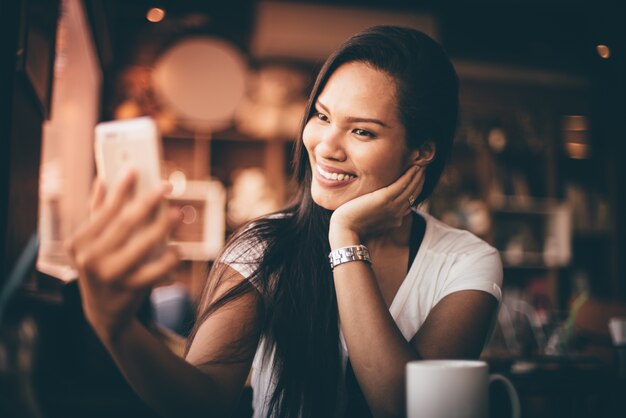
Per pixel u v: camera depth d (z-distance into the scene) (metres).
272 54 5.28
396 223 1.17
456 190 5.55
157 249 0.65
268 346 1.21
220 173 5.47
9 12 1.31
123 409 1.19
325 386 1.16
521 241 5.71
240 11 5.19
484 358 2.24
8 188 1.28
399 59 1.16
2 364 0.63
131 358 0.80
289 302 1.18
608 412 1.91
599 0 4.50
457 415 0.72
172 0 4.98
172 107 4.64
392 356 0.98
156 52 5.05
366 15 5.14
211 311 1.16
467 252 1.28
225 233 5.30
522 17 5.27
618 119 5.64
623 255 5.74
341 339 1.19
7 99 1.30
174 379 0.88
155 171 0.66
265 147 5.48
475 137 5.65
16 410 0.63
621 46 4.59
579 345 2.79
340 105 1.15
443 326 1.17
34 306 1.25
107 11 2.60
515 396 0.85
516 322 3.33
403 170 1.21
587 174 5.97
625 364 1.85
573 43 5.49
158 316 3.10
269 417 1.18
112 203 0.63
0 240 1.26
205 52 4.64
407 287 1.25
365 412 1.17
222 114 4.67
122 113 4.89
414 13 5.17
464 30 5.48
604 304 2.88
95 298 0.65
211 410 0.95
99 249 0.62
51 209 2.90
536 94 5.72
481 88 5.64
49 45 1.70
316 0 5.11
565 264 5.68
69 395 1.21
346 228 1.11
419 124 1.18
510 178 5.72
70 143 3.43
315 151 1.19
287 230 1.25
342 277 1.05
